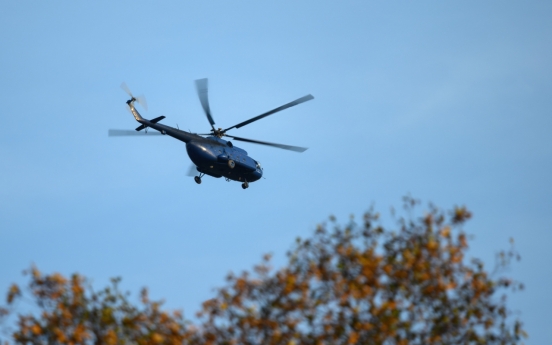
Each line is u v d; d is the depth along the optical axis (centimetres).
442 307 6762
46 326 6275
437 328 6631
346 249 6662
